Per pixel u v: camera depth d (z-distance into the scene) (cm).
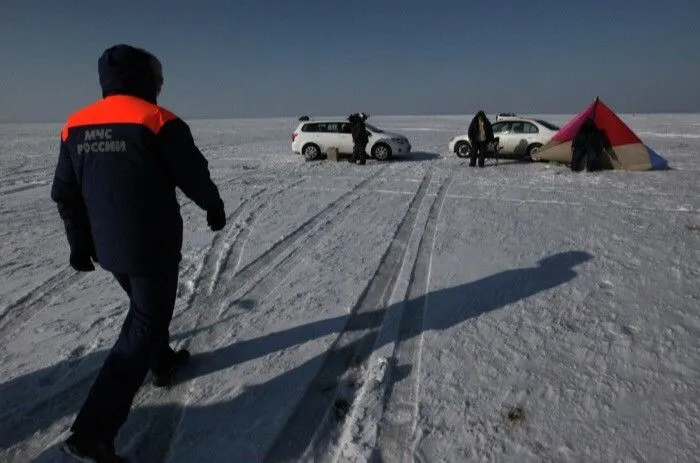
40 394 259
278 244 532
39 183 995
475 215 643
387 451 211
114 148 193
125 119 192
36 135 3216
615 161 1052
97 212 202
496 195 784
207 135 2992
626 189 824
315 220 639
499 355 286
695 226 567
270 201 777
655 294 369
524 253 476
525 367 273
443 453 209
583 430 221
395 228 584
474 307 353
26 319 354
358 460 205
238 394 254
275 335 319
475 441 216
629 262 442
